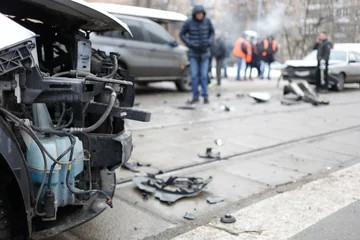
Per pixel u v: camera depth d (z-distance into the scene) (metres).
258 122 8.19
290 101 11.04
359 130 7.82
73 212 3.06
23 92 2.47
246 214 3.90
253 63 18.14
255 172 5.16
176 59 11.95
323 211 3.99
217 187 4.61
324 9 11.28
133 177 4.74
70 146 2.69
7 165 2.59
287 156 5.91
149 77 11.39
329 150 6.30
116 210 3.93
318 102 10.75
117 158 3.13
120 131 3.38
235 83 16.55
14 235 2.72
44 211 2.66
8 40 2.36
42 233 2.76
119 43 10.36
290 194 4.43
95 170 3.27
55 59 3.64
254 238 3.44
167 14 10.84
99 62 3.38
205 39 9.84
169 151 5.89
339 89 14.20
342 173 5.16
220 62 15.02
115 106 3.12
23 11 3.19
